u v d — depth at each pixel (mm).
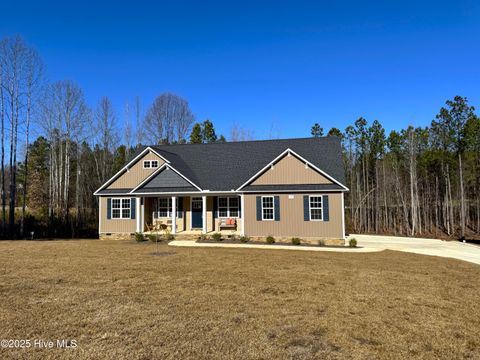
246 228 20922
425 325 6500
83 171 40844
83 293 8336
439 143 40938
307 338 5789
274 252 16000
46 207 35688
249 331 6043
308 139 25625
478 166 36594
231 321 6531
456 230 36750
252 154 25406
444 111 39812
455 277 11094
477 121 36562
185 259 13492
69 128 34969
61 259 13422
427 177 41000
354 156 46250
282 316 6863
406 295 8617
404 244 23000
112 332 5926
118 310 7090
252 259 13664
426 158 40906
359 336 5918
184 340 5621
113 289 8742
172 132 50281
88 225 37125
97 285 9148
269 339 5707
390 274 11258
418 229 37500
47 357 4961
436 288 9438
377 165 41938
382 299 8211
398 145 46281
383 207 41188
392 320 6750
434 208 40438
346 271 11539
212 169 24641
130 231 23453
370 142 44969
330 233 19734
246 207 21109
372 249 18391
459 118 38406
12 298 7863
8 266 11836
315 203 20172
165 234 21844
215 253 15312
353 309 7395
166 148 28219
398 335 5992
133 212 23531
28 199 39562
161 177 22875
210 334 5883
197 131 50656
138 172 24344
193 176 23719
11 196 27891
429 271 12070
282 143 25859
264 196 20891
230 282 9641
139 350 5223
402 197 38469
